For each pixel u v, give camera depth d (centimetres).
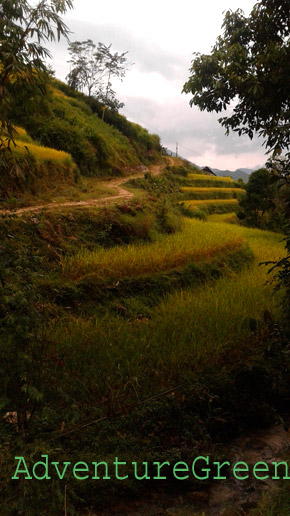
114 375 456
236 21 575
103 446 362
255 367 499
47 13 322
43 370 348
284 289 806
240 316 650
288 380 503
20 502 271
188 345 543
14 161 352
